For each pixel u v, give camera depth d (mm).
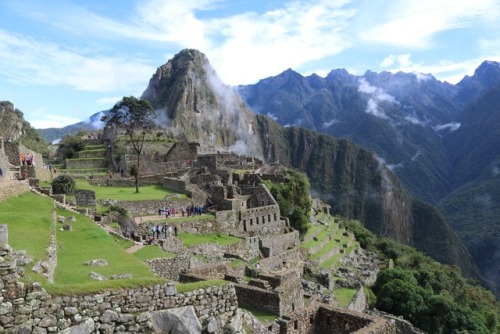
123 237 39500
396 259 134250
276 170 108562
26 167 50969
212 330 14000
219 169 93750
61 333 11414
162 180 83688
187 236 54500
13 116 149625
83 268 22125
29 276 12062
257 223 68750
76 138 125000
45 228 22734
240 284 29375
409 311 62938
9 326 10812
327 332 25594
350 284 68312
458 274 135000
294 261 64812
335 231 118438
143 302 12922
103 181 82562
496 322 86875
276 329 23219
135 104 91312
